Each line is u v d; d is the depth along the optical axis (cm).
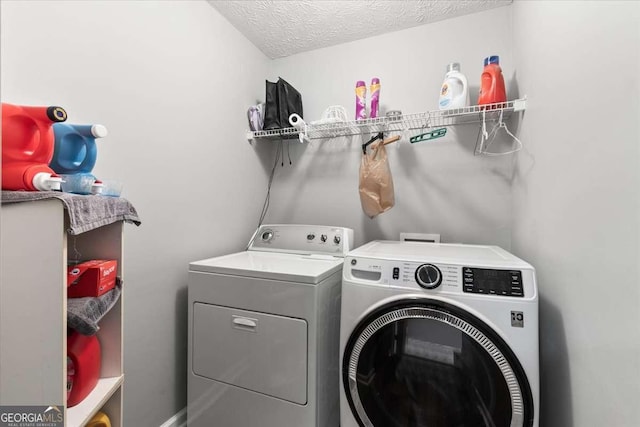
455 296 93
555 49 96
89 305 75
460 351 95
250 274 126
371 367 106
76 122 102
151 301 132
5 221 66
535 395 86
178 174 146
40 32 92
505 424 89
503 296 89
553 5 98
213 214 169
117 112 116
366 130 194
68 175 81
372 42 198
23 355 66
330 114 187
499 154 167
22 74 88
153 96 132
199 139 159
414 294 98
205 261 147
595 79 72
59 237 65
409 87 188
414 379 102
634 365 57
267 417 121
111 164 114
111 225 91
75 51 102
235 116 187
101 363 91
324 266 134
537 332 87
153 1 132
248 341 125
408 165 187
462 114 153
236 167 188
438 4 166
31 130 70
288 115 195
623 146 60
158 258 135
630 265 58
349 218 203
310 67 215
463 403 95
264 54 219
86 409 76
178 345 146
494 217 169
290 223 219
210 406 132
